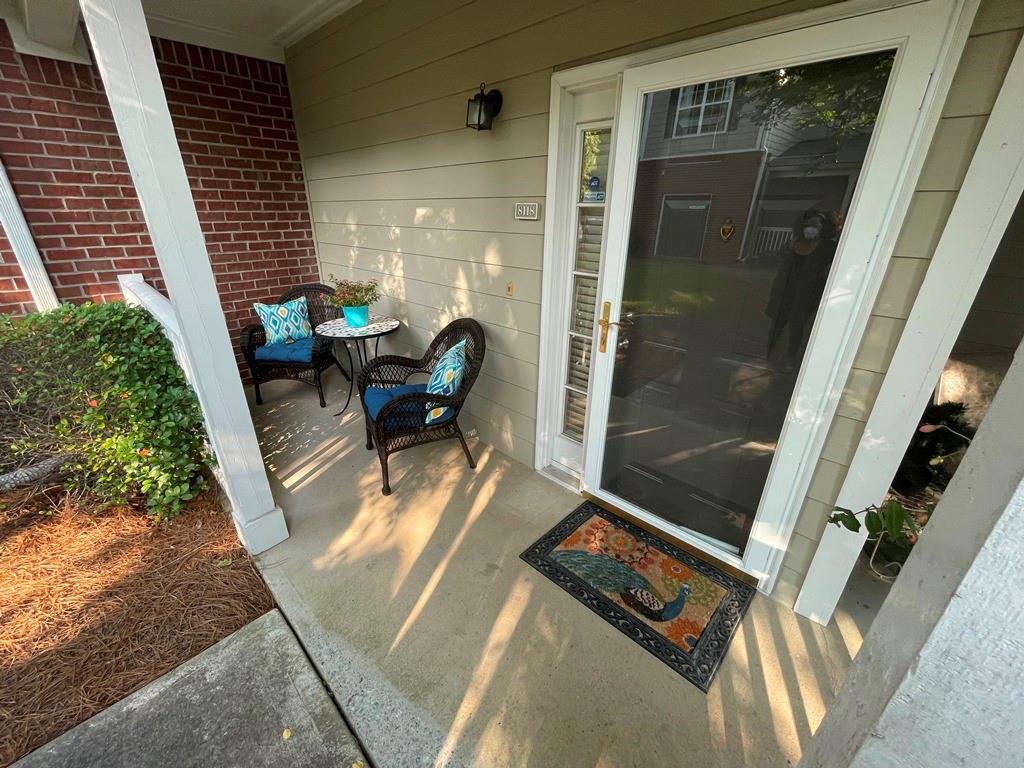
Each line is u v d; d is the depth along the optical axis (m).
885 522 1.30
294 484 2.51
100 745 1.26
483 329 2.56
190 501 2.30
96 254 2.98
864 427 1.38
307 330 3.72
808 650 1.55
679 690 1.42
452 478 2.56
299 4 2.72
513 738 1.29
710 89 1.44
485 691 1.41
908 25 1.06
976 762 0.46
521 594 1.77
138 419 2.07
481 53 2.07
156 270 3.25
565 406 2.50
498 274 2.41
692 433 1.86
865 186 1.21
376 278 3.45
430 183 2.62
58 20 2.18
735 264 1.55
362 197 3.25
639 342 1.92
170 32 2.99
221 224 3.53
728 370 1.67
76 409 2.10
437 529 2.14
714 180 1.52
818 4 1.18
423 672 1.47
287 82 3.59
